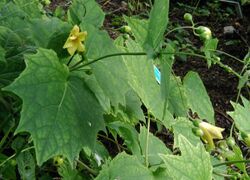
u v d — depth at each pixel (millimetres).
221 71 1179
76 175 570
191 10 1494
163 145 608
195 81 580
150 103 546
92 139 452
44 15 716
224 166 607
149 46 446
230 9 1508
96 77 467
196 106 578
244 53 1275
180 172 353
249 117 544
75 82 469
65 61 518
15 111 514
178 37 1294
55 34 512
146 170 502
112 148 802
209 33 519
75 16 566
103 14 580
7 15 581
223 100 1078
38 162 421
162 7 442
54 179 655
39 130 429
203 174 360
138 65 539
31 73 442
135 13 1393
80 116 453
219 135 505
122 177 489
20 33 561
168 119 574
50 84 450
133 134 610
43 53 453
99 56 490
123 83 483
